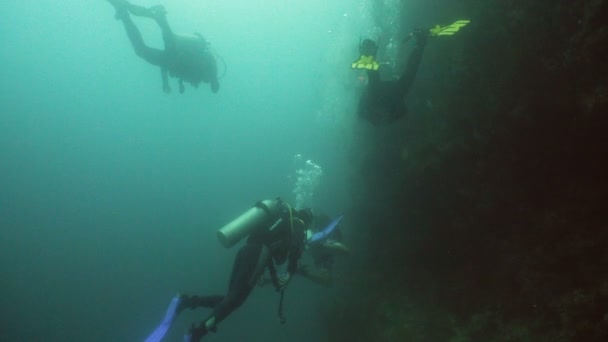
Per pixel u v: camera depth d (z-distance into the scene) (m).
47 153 96.62
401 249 8.30
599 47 4.71
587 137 5.03
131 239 44.56
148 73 68.88
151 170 76.88
